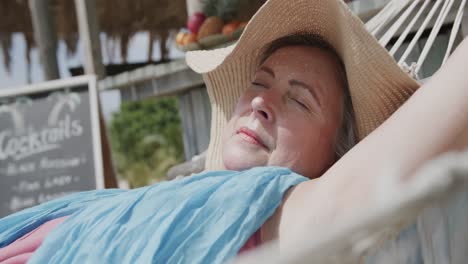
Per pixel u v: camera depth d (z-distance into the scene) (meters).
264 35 1.48
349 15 1.25
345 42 1.29
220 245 1.04
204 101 3.64
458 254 0.86
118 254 1.10
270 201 1.05
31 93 3.60
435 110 0.89
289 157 1.31
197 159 2.43
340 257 0.48
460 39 2.39
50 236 1.23
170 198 1.13
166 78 3.77
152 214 1.12
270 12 1.42
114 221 1.14
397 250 0.87
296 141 1.31
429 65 2.45
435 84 0.92
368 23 1.94
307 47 1.40
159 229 1.08
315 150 1.33
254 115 1.33
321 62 1.37
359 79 1.28
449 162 0.43
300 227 0.97
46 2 4.21
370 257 0.85
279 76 1.35
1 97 3.60
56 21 5.76
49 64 4.19
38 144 3.53
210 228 1.06
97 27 4.07
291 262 0.45
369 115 1.33
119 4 5.57
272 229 1.05
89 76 3.56
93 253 1.12
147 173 8.06
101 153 3.45
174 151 8.30
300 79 1.33
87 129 3.48
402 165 0.88
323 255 0.45
